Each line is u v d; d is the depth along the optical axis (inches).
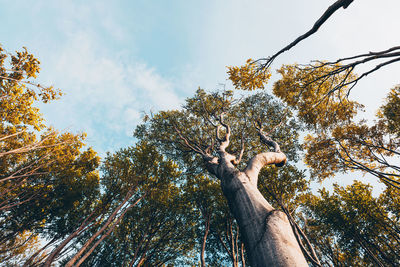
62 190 456.1
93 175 515.2
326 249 452.8
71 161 432.1
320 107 257.0
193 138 456.8
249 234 71.2
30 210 435.5
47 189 440.5
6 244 459.2
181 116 497.7
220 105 443.5
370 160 343.6
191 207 513.0
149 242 476.4
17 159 374.0
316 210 458.9
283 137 464.1
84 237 486.0
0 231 419.5
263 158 130.7
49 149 353.7
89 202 505.4
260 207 78.0
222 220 458.9
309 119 273.3
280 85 234.2
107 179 498.3
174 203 493.7
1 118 307.1
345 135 347.6
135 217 498.3
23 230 434.9
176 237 494.0
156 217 500.7
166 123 481.4
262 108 474.9
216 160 171.0
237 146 458.6
